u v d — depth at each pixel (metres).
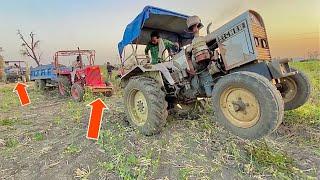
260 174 2.85
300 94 4.00
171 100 4.67
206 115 4.85
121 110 6.31
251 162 3.06
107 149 3.65
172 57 4.65
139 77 4.52
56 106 8.45
